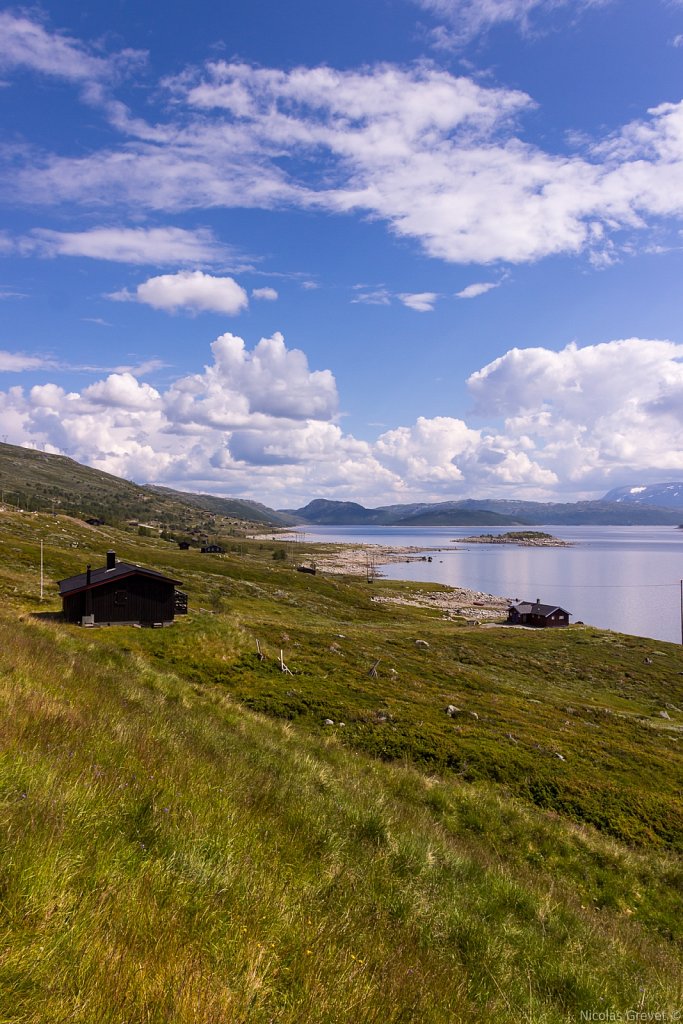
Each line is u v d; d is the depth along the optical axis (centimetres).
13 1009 327
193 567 11531
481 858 1198
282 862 707
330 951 510
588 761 2700
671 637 10156
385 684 3428
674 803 2361
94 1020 340
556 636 8281
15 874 434
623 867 1617
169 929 455
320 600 9888
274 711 2597
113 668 2191
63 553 9044
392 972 522
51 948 383
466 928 716
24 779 600
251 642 3541
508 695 4081
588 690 5544
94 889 471
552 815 2034
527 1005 594
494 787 2198
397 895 754
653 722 4369
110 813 615
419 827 1230
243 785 960
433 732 2622
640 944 1094
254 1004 403
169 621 4053
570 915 998
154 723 1286
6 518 12094
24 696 990
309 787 1187
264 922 523
